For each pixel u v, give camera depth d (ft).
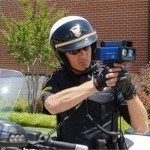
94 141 10.30
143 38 51.85
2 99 11.71
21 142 8.38
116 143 10.36
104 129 10.28
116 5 53.06
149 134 13.57
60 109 9.66
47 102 9.89
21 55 48.14
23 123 39.37
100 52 9.05
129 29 52.49
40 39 46.83
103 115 10.39
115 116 10.55
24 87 51.88
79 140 10.34
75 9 55.31
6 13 58.85
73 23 10.21
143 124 10.06
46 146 9.21
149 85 45.37
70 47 10.12
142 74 47.03
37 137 9.50
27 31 46.75
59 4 55.93
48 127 38.75
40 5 47.29
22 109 48.73
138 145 12.62
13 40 47.42
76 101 9.43
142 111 9.94
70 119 10.40
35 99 48.34
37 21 46.70
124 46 8.90
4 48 59.00
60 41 10.21
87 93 9.27
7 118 11.41
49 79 10.89
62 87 10.61
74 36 10.11
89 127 10.34
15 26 47.47
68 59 10.48
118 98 10.50
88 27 10.34
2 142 8.21
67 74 10.71
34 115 40.73
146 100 43.16
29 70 51.93
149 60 51.42
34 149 9.17
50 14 47.96
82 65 10.40
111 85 9.02
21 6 55.16
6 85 11.93
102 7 53.88
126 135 13.57
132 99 9.63
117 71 8.95
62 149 9.06
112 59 8.90
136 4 52.11
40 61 48.16
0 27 58.85
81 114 10.35
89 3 54.54
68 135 10.43
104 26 53.88
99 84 9.07
